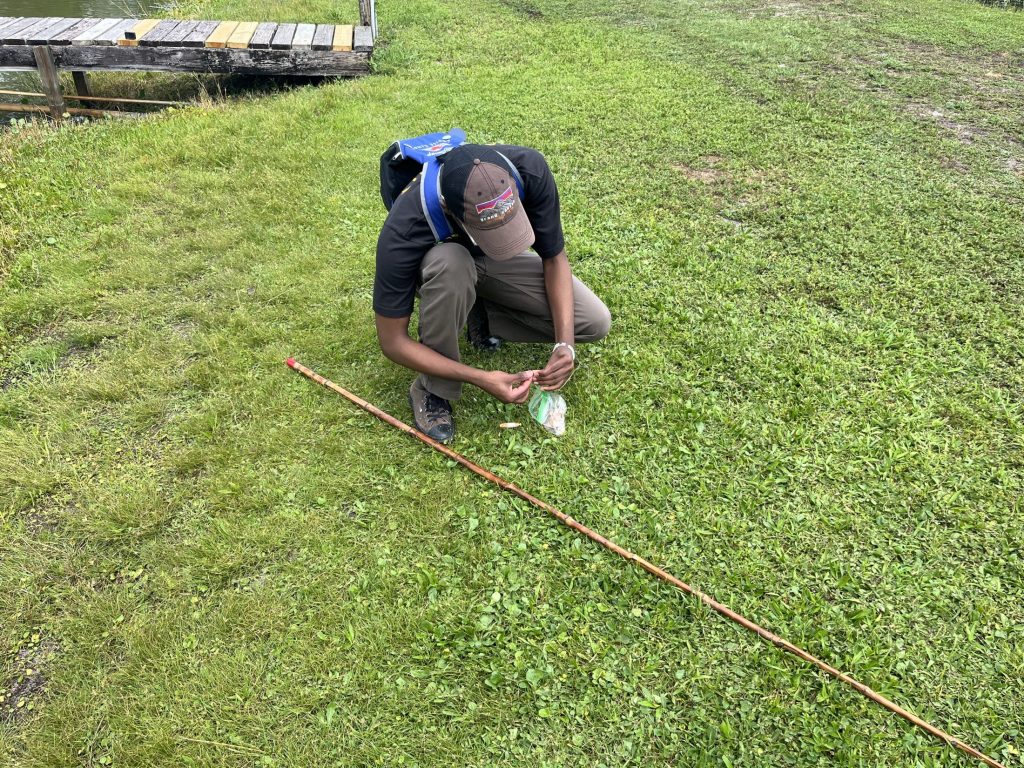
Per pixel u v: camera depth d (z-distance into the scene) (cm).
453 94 660
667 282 404
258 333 368
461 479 295
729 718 221
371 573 261
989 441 305
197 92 802
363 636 242
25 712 225
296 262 427
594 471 298
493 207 232
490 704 225
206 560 262
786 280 401
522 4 961
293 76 786
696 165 530
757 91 652
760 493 285
